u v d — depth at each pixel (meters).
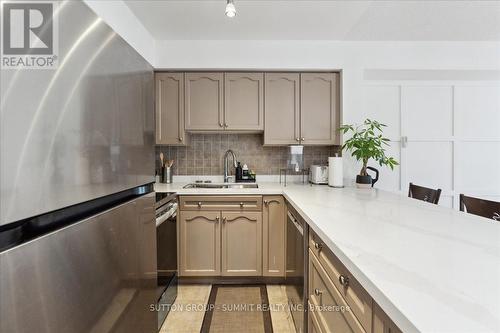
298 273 1.62
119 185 0.74
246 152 2.90
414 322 0.47
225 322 1.83
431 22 2.22
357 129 2.54
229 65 2.51
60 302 0.50
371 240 0.91
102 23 0.65
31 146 0.45
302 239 1.51
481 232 1.01
